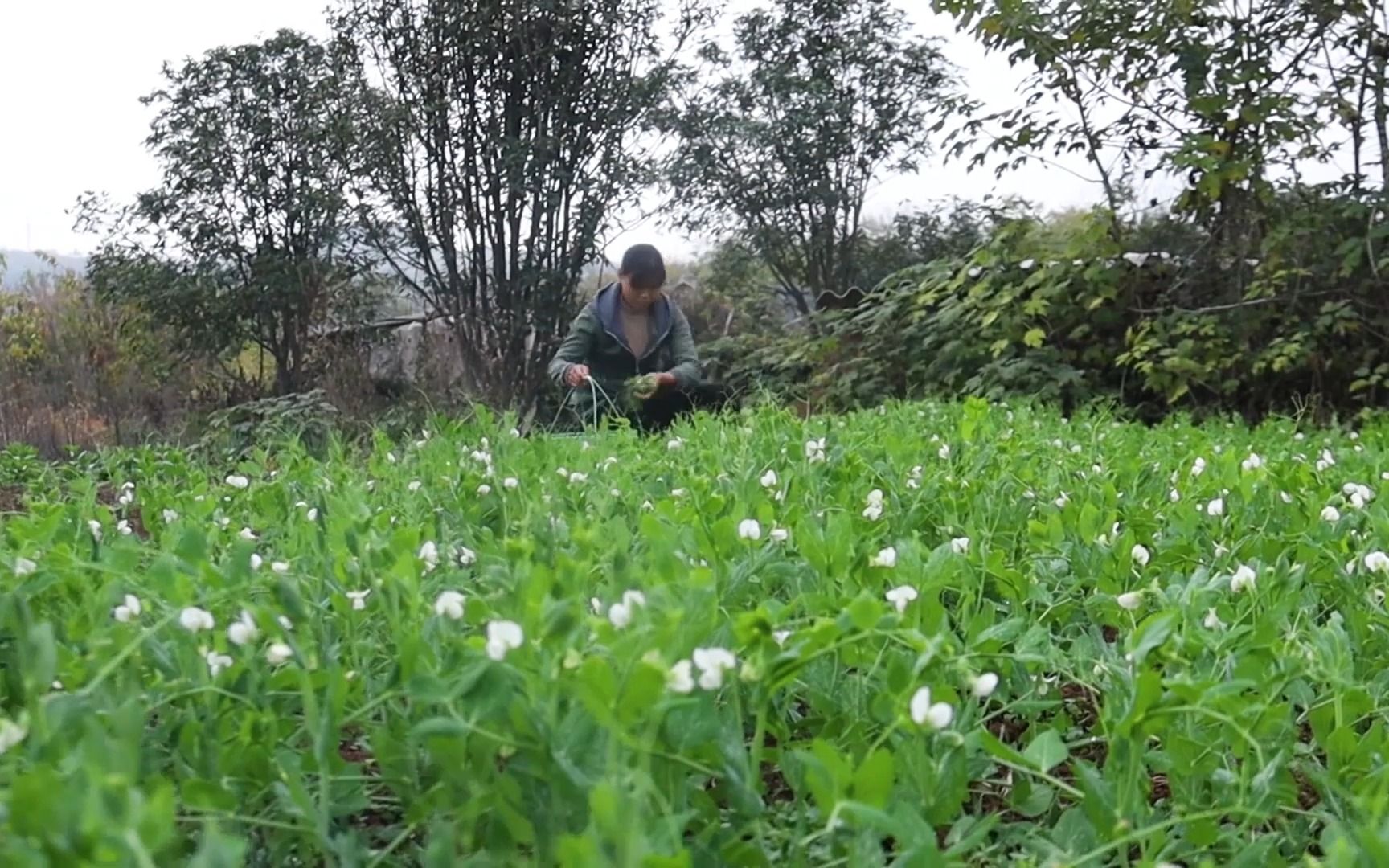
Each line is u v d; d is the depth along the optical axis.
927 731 1.30
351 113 11.77
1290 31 8.48
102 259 11.91
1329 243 8.52
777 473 3.27
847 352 10.66
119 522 3.11
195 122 11.83
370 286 12.77
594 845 0.98
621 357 7.52
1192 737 1.58
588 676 1.13
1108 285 8.99
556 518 2.55
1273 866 1.44
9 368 10.93
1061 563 2.49
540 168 11.77
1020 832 1.55
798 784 1.50
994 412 6.26
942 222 14.61
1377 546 2.45
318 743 1.32
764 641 1.31
